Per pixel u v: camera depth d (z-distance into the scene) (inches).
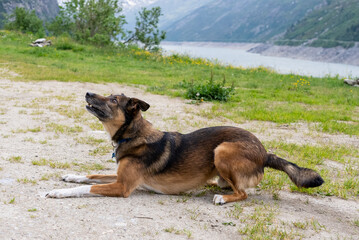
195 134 198.2
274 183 224.4
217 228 156.1
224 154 185.8
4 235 129.7
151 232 145.8
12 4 6028.5
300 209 189.2
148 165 186.5
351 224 175.5
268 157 196.7
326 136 378.6
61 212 156.1
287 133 378.3
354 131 399.5
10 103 413.4
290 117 451.5
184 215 167.0
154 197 188.1
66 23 1395.2
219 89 556.4
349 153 316.2
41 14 6756.9
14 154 240.2
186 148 191.3
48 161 233.5
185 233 147.9
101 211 161.5
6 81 563.8
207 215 169.3
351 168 269.9
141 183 187.9
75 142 288.2
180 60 1089.4
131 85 634.2
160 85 650.2
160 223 154.8
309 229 163.6
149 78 736.3
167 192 193.0
